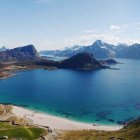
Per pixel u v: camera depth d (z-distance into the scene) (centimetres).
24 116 19850
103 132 15525
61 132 15575
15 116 19125
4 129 14738
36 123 17912
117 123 19000
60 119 19675
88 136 14312
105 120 19800
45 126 16400
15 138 13350
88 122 19150
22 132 14238
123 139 12288
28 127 15212
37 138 13712
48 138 13800
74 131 16088
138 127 14175
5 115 19338
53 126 17450
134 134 12731
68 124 18275
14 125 16150
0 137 13312
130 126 15488
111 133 14575
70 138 13988
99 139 13188
